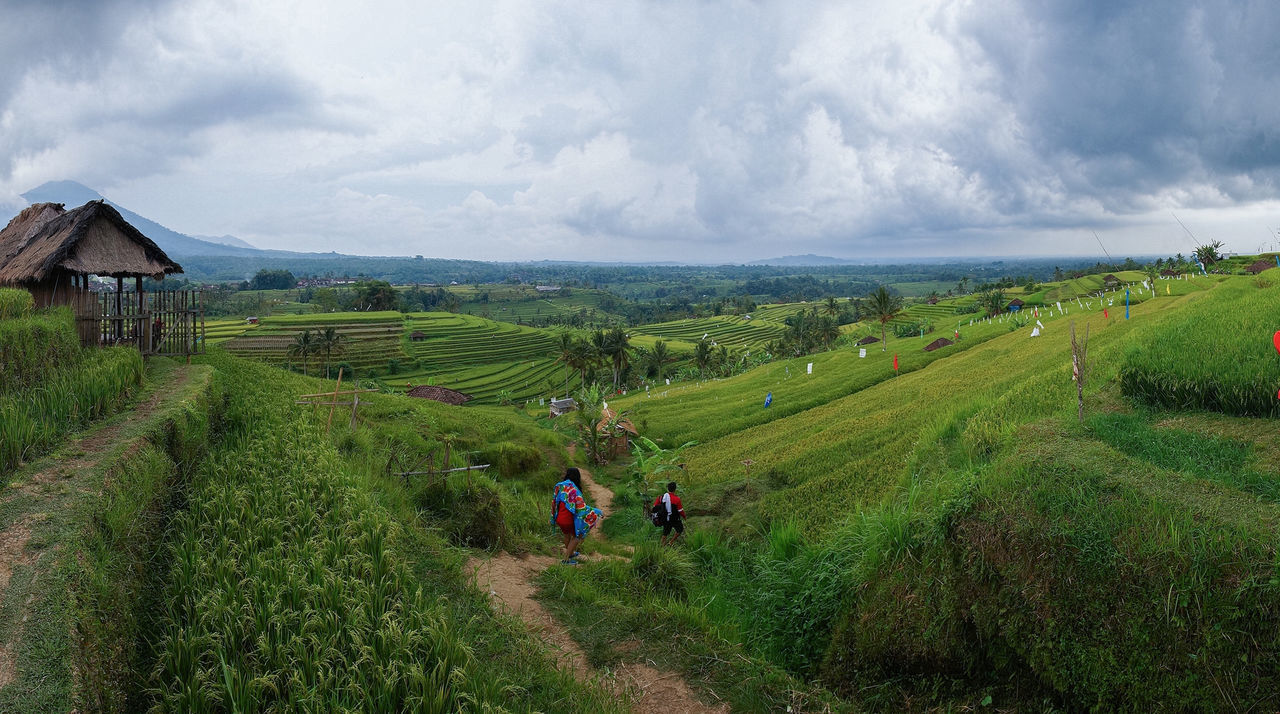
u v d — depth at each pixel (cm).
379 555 912
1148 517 807
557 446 3200
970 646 879
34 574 610
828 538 1302
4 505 730
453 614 855
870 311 6812
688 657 883
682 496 2183
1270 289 2155
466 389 10650
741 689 818
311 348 9644
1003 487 945
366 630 729
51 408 1012
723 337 18262
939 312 13062
